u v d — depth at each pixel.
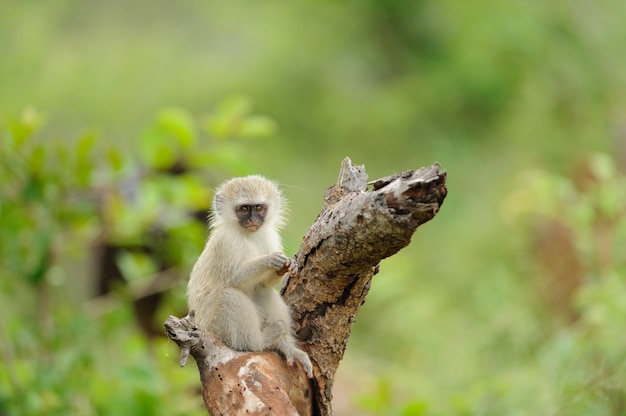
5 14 25.28
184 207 11.09
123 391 9.73
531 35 22.61
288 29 26.27
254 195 8.41
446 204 20.42
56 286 10.90
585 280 11.87
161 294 12.29
